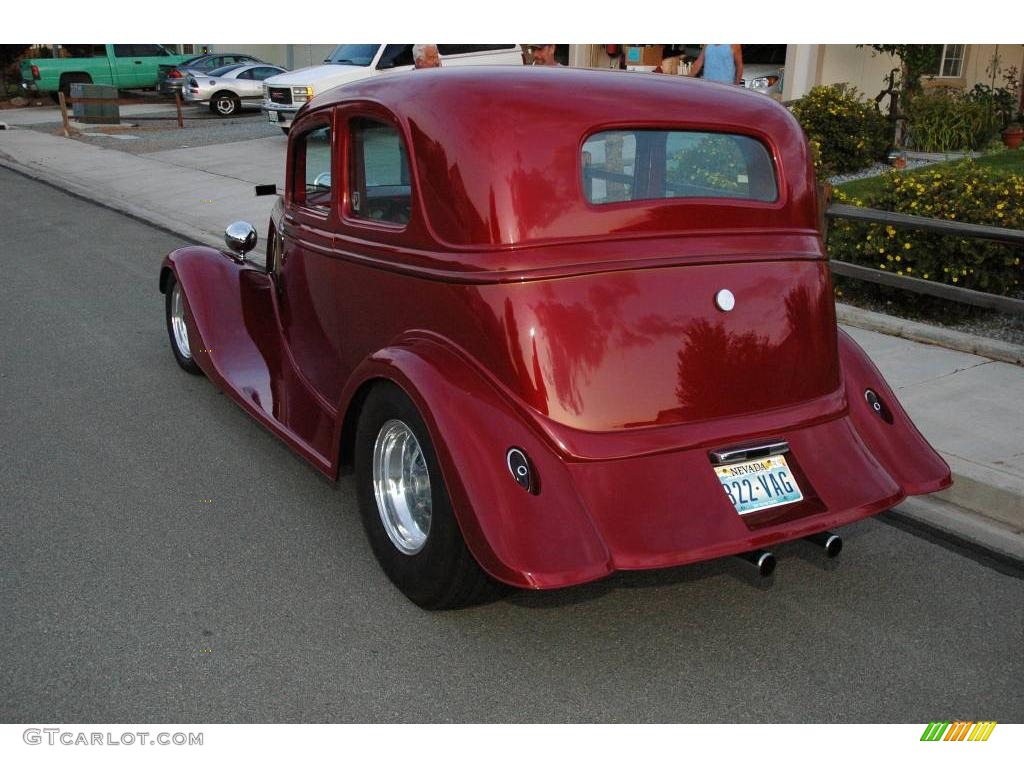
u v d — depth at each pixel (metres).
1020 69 17.36
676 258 3.31
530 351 3.10
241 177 14.78
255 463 4.77
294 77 15.91
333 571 3.75
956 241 6.70
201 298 5.10
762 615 3.49
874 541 4.04
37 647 3.21
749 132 3.61
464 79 3.45
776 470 3.30
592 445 3.10
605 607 3.54
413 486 3.48
